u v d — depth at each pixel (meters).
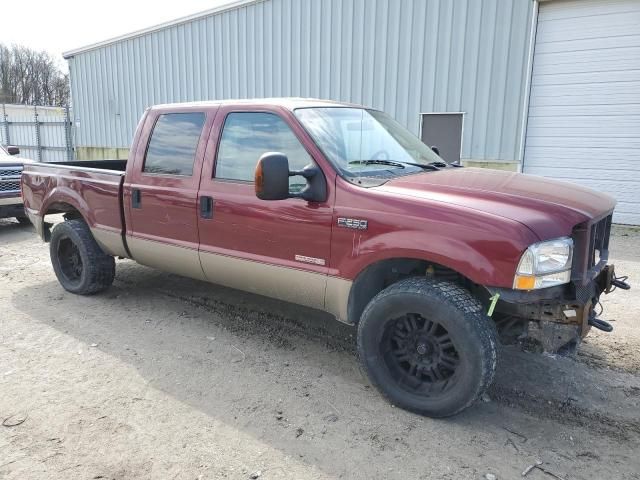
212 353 4.06
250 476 2.64
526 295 2.79
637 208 9.48
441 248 2.93
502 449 2.87
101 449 2.84
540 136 10.14
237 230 3.88
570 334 2.94
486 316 2.97
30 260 7.03
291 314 4.87
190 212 4.18
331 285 3.43
